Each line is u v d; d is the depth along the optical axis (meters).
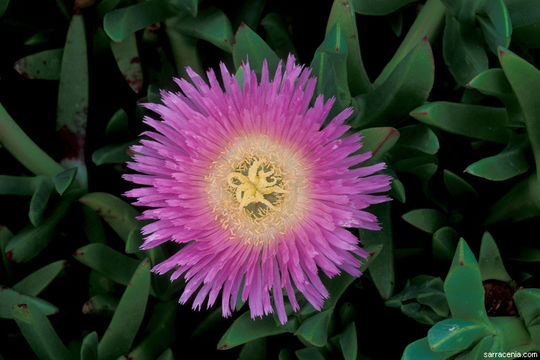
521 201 0.35
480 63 0.35
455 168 0.37
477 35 0.35
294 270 0.33
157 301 0.36
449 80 0.37
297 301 0.34
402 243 0.37
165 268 0.33
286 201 0.34
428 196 0.36
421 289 0.34
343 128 0.32
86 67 0.37
